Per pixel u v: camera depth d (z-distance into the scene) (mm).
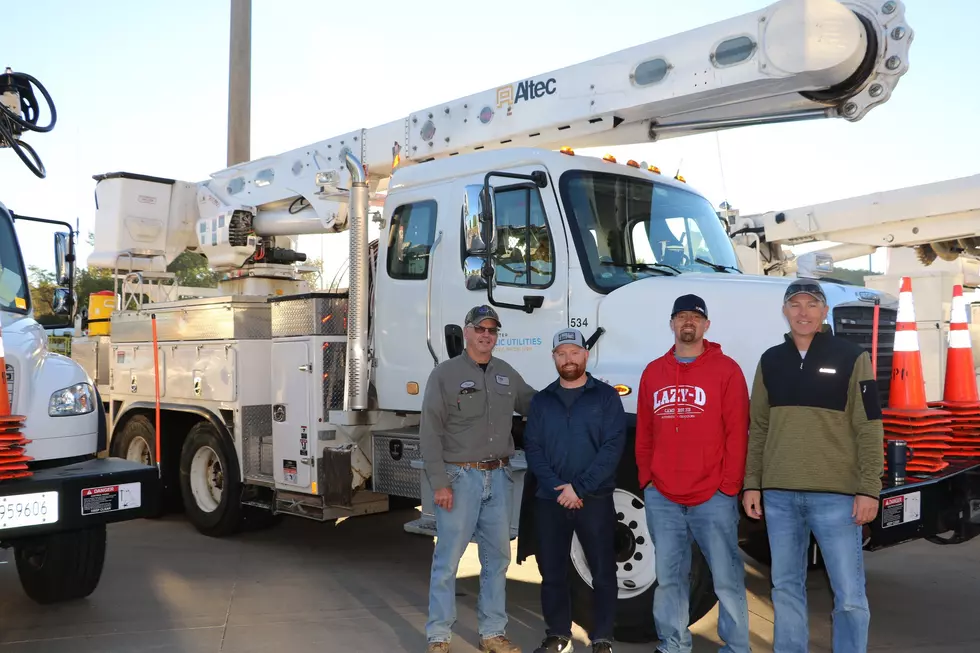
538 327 5453
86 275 26016
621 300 5180
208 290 10430
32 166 5980
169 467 8414
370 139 7551
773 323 4801
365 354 6344
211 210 9492
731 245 6230
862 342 5000
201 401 7879
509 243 5633
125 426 9016
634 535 4945
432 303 6004
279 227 8898
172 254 9859
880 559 6898
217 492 7914
